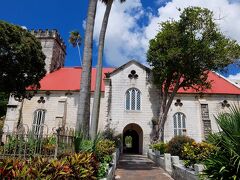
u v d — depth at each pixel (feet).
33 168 16.66
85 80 52.01
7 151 33.12
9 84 102.37
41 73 112.68
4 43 95.14
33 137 35.04
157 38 101.35
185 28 96.22
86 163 24.80
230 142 21.36
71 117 122.21
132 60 123.03
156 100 117.60
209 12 95.09
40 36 153.07
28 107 125.49
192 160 41.55
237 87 130.72
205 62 95.09
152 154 88.02
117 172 57.47
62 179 18.38
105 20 65.87
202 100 123.24
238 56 93.56
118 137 108.17
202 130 117.39
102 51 63.62
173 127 119.85
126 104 117.70
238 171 20.45
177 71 100.63
